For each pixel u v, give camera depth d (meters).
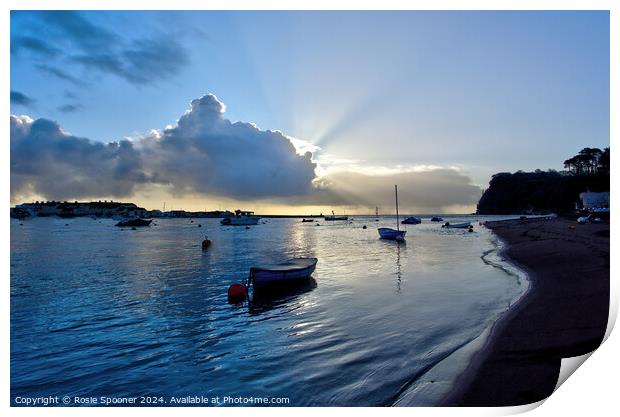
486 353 8.34
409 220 110.12
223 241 53.69
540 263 20.41
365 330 10.91
